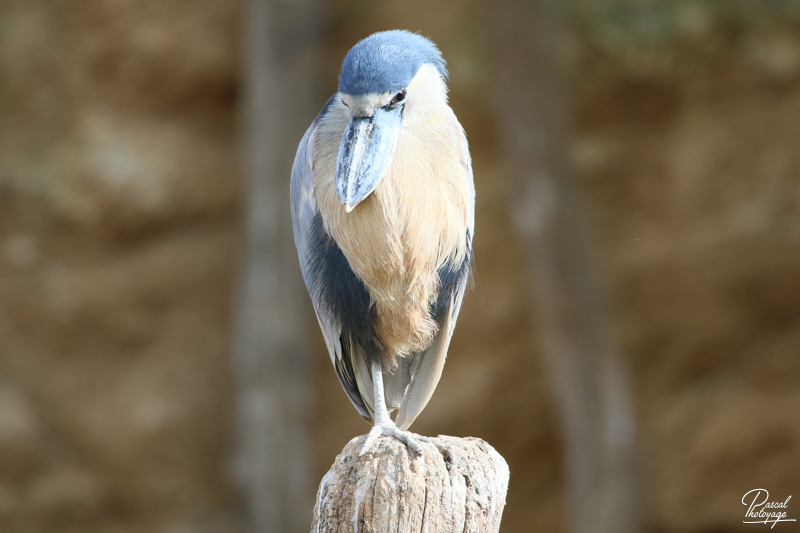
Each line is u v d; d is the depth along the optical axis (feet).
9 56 50.44
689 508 48.21
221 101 51.24
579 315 42.42
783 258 47.44
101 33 50.06
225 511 49.70
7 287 49.52
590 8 47.21
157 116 50.67
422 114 16.99
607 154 47.80
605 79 47.16
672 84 47.50
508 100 42.22
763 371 48.26
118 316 49.96
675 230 47.98
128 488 49.52
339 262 17.97
